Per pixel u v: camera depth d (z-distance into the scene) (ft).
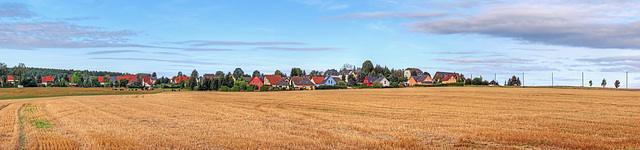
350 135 67.72
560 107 126.00
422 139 65.16
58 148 56.44
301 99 177.99
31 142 61.67
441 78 533.14
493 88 268.82
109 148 56.03
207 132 71.92
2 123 89.40
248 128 78.18
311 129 75.72
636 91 222.28
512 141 62.18
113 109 127.65
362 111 117.39
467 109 121.60
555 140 62.03
